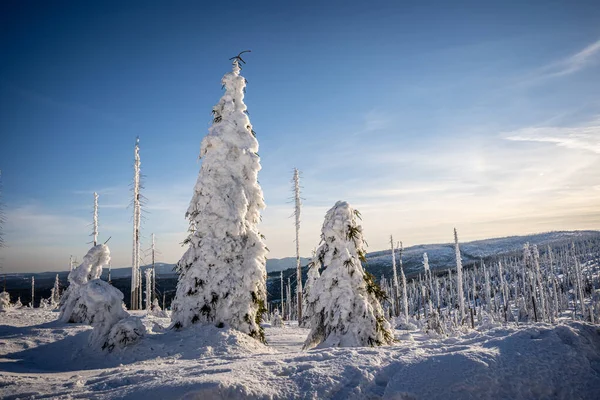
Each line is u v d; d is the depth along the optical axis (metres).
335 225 15.66
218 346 14.30
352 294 14.79
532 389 6.76
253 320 17.02
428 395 6.81
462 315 44.94
